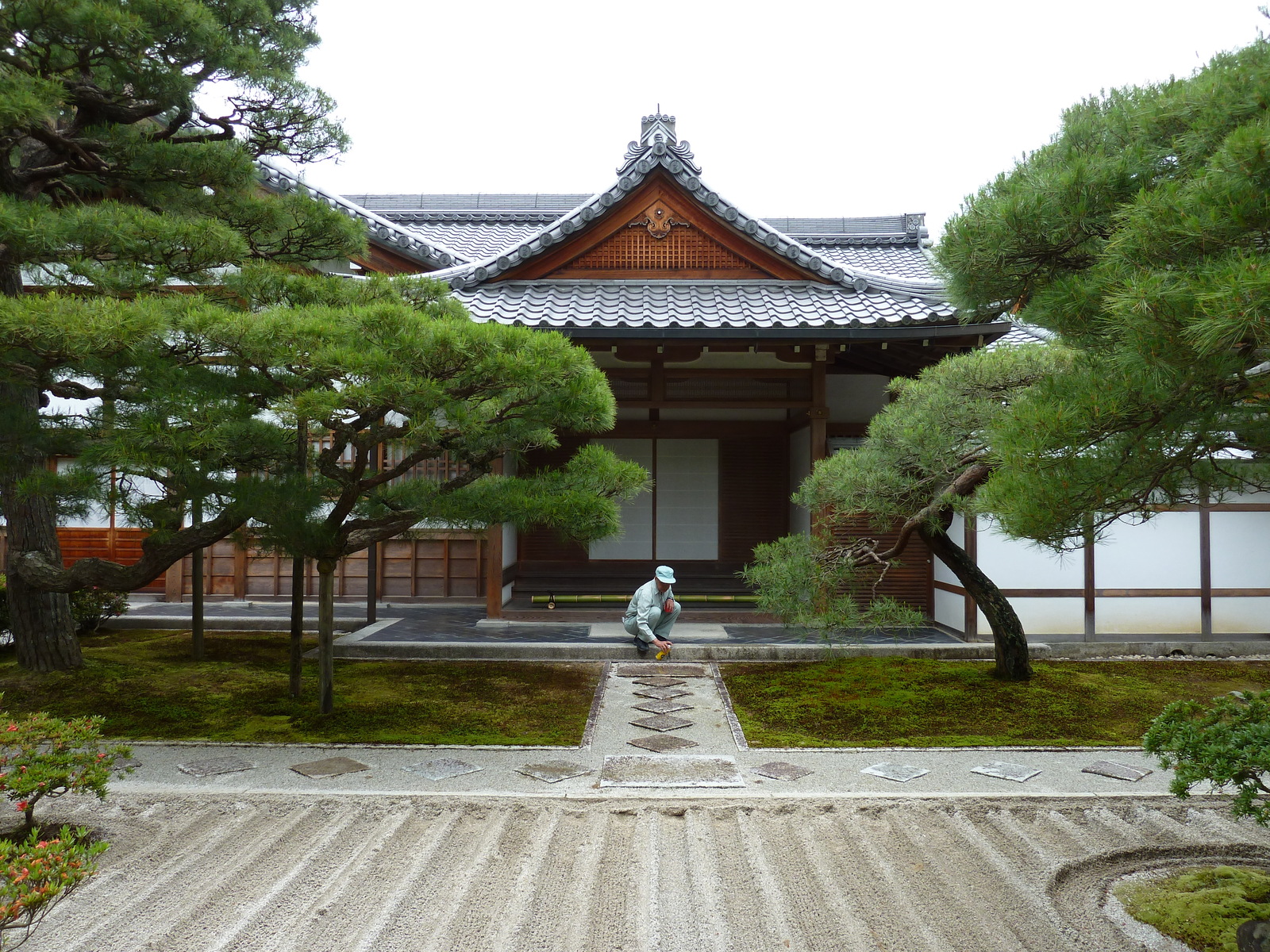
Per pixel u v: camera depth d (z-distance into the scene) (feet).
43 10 19.60
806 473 39.68
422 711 23.98
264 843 14.93
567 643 32.12
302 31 26.30
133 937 11.81
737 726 22.80
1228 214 8.72
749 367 36.94
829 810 16.55
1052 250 12.92
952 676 28.27
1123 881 13.71
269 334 17.12
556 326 32.73
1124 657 32.53
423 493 23.67
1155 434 10.58
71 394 23.45
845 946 11.68
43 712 14.57
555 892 13.17
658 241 39.01
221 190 25.68
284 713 23.63
